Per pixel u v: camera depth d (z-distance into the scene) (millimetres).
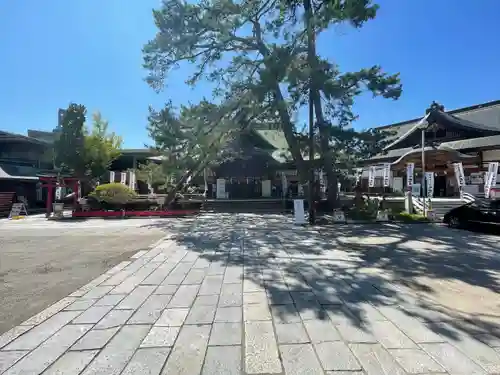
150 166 19156
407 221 13203
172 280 5336
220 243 8812
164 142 15602
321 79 12594
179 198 21766
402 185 24609
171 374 2615
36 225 14195
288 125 15398
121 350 3020
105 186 18797
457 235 10055
